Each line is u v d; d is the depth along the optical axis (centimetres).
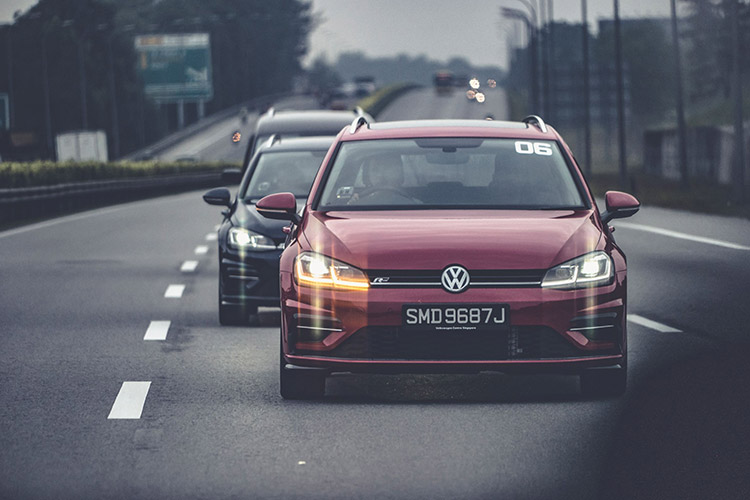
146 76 17112
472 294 1260
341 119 3638
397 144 1502
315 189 1450
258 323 2050
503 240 1288
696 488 1006
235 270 1995
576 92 11969
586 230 1327
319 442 1170
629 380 1470
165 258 3316
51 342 1836
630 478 1036
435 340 1263
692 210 5503
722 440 1162
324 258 1295
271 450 1141
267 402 1362
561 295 1266
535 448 1138
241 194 2227
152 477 1053
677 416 1266
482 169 1459
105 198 7319
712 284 2567
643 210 5547
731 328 1939
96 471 1074
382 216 1370
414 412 1298
